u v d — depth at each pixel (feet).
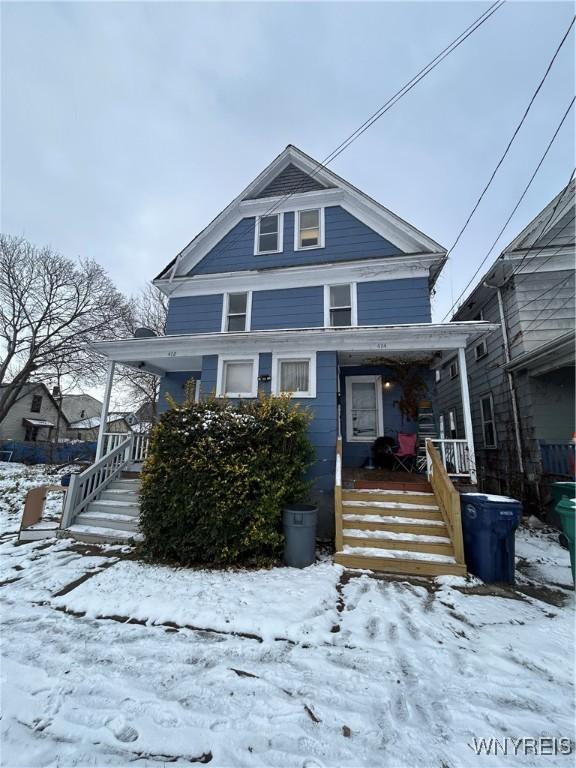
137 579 14.39
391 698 7.77
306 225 33.35
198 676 8.48
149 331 29.30
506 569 14.87
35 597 12.80
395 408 27.86
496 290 33.88
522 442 29.27
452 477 21.11
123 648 9.64
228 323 32.68
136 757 6.25
